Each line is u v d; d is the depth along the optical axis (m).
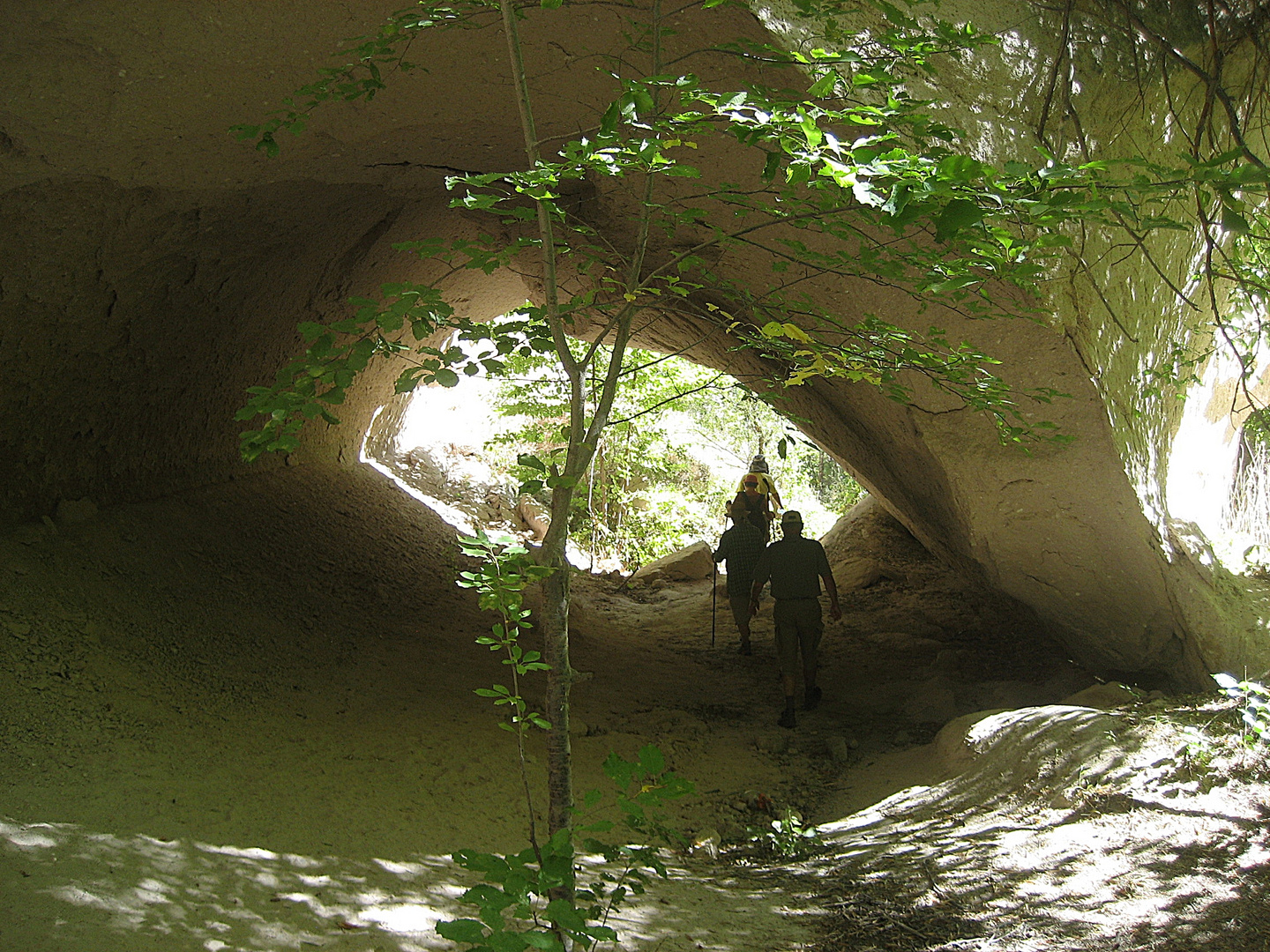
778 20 3.91
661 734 6.84
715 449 19.02
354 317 2.29
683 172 2.20
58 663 4.90
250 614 6.60
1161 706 5.22
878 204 1.87
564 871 2.17
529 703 6.79
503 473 14.23
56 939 2.74
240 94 4.59
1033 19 4.62
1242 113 5.46
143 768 4.29
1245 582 6.78
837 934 3.50
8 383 5.51
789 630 7.51
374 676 6.47
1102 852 3.76
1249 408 7.76
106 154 4.77
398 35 3.06
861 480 9.27
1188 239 5.66
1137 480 5.66
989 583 7.64
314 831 4.07
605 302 2.93
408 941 3.15
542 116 5.11
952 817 4.76
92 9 3.95
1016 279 2.16
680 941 3.34
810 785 6.13
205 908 3.14
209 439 8.09
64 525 6.21
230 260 6.44
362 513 9.77
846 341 3.19
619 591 12.84
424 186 6.54
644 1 4.00
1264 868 3.30
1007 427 3.44
